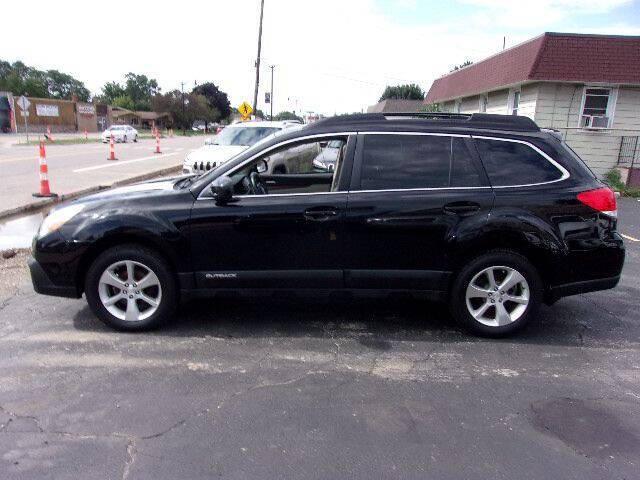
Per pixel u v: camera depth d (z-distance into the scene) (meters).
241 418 3.25
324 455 2.91
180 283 4.43
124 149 31.59
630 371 3.99
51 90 136.12
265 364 3.97
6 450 2.88
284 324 4.75
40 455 2.85
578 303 5.54
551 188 4.35
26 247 7.37
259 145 4.50
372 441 3.04
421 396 3.56
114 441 2.98
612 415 3.37
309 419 3.25
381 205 4.30
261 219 4.30
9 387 3.54
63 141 38.97
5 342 4.23
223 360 4.01
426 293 4.48
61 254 4.31
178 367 3.88
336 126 4.48
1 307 4.99
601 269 4.43
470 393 3.62
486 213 4.29
